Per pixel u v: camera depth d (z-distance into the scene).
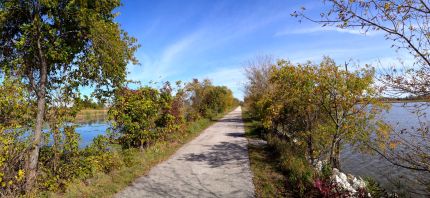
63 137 7.45
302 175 7.45
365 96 8.70
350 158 13.13
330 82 8.84
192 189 7.40
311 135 10.30
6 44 6.88
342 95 8.91
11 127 6.11
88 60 7.41
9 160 5.62
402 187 7.65
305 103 9.74
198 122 23.42
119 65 7.84
